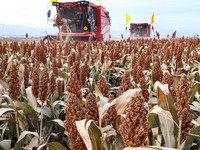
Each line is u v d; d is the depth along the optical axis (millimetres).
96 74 7051
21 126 3670
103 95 3256
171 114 2520
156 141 2701
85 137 1841
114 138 2463
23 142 3773
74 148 2008
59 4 25906
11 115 3662
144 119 1680
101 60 8148
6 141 3643
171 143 2561
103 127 2506
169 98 2529
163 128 2627
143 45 14641
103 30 29906
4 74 5980
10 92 3697
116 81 7797
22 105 3537
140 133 1631
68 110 2043
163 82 3488
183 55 10469
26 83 4852
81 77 4848
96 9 28891
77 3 25422
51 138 4113
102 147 2105
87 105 2299
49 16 22688
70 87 2840
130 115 1666
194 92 3656
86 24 26375
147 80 5453
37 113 4008
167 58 7773
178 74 4523
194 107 3635
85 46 13195
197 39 16906
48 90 3889
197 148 3135
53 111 4086
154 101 3488
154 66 4023
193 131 2418
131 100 1695
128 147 1640
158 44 13891
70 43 13945
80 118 2023
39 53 7336
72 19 26219
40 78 3525
